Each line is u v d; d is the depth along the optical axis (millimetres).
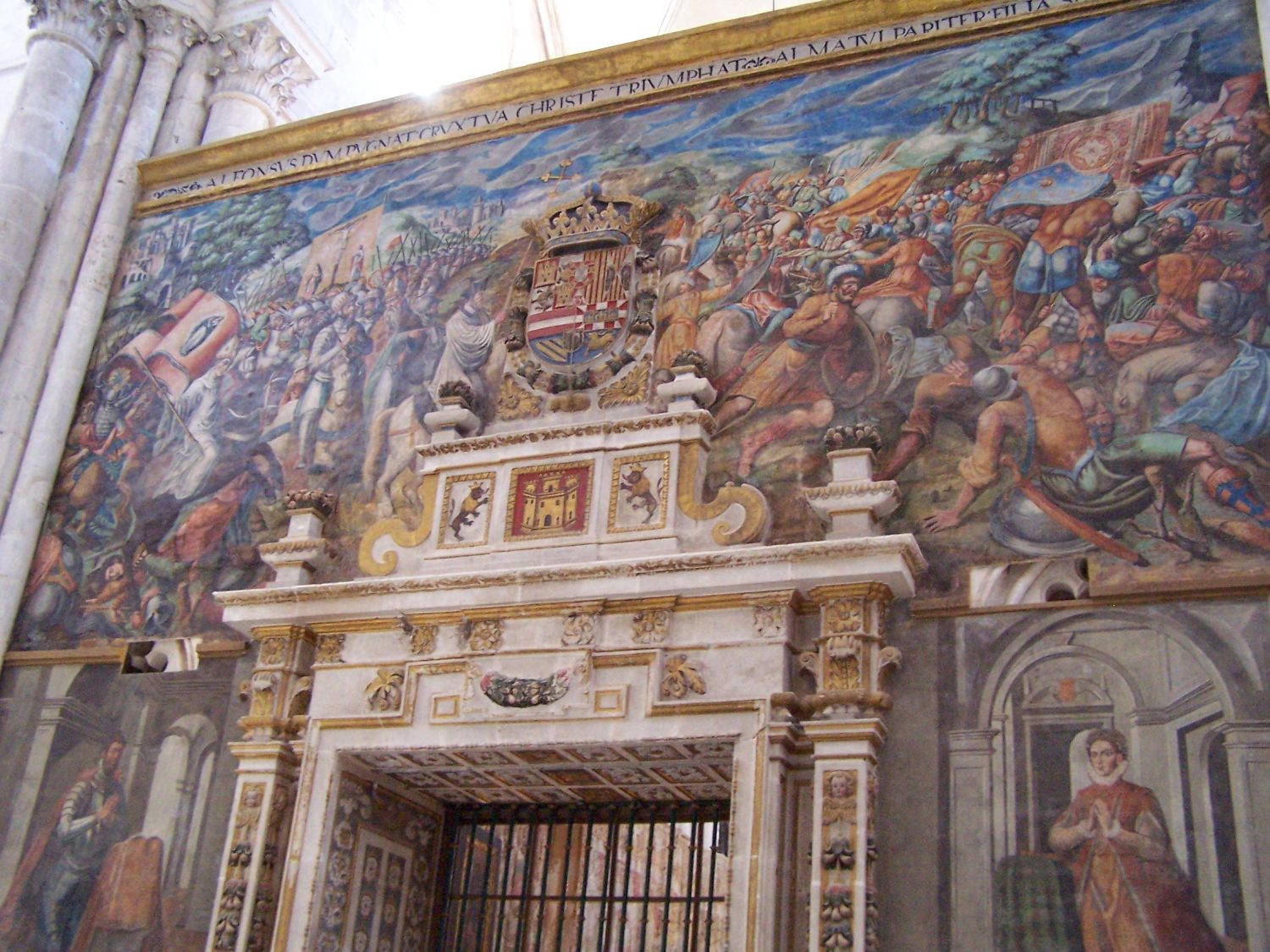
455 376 11922
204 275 13898
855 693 8992
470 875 11516
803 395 10469
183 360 13430
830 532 9672
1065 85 10875
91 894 11055
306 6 16609
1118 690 8617
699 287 11336
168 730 11469
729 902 8758
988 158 10836
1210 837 8047
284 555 11391
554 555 10445
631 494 10461
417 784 11117
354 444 12062
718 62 12461
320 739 10531
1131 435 9328
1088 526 9148
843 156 11445
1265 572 8547
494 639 10273
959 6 11648
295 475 12172
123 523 12734
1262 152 9898
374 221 13305
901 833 8742
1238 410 9117
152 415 13250
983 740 8797
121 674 11906
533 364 11594
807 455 10219
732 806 9078
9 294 13898
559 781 10703
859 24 11984
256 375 12984
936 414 9953
